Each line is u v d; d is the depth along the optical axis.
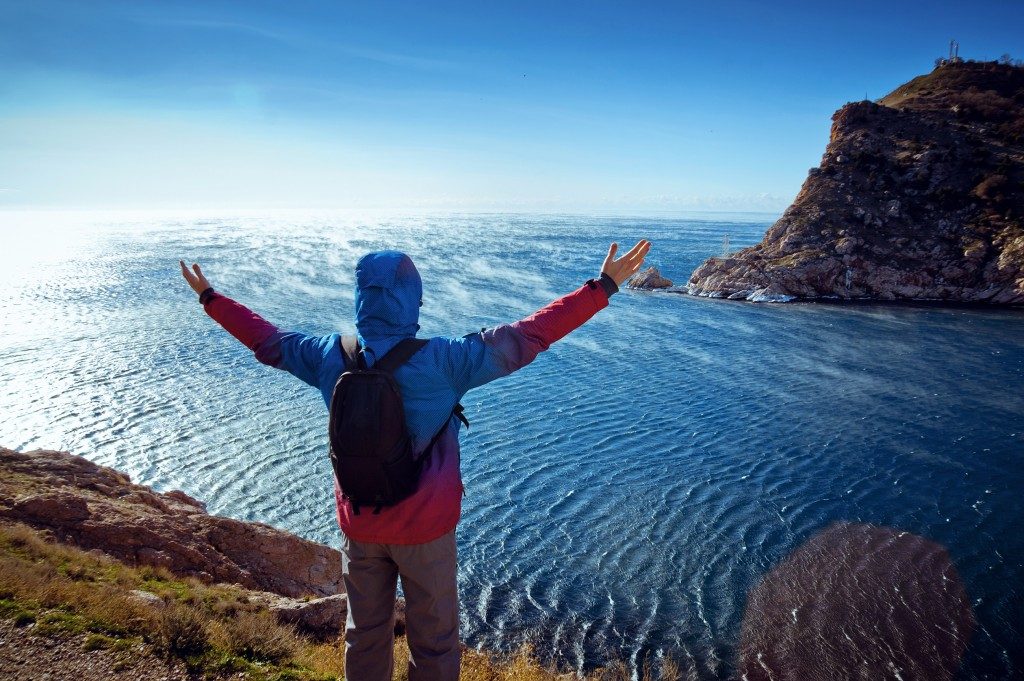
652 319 62.81
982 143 91.81
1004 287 71.75
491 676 8.78
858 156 90.50
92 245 165.25
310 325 56.59
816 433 30.94
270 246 162.12
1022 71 111.81
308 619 7.40
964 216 80.44
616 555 19.66
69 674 4.37
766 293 76.06
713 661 14.67
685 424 32.28
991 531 20.88
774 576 18.28
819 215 85.62
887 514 22.22
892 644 15.10
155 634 5.16
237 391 36.81
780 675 14.14
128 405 34.03
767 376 41.94
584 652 15.07
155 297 71.81
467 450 28.77
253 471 25.80
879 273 76.88
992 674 14.03
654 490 24.47
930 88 114.56
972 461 27.22
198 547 9.93
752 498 23.72
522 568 18.95
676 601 17.12
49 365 42.12
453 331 55.75
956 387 39.19
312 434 29.98
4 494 9.56
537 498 23.88
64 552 7.57
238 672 4.90
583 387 39.16
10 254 135.00
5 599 5.23
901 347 50.50
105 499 10.94
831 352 48.94
